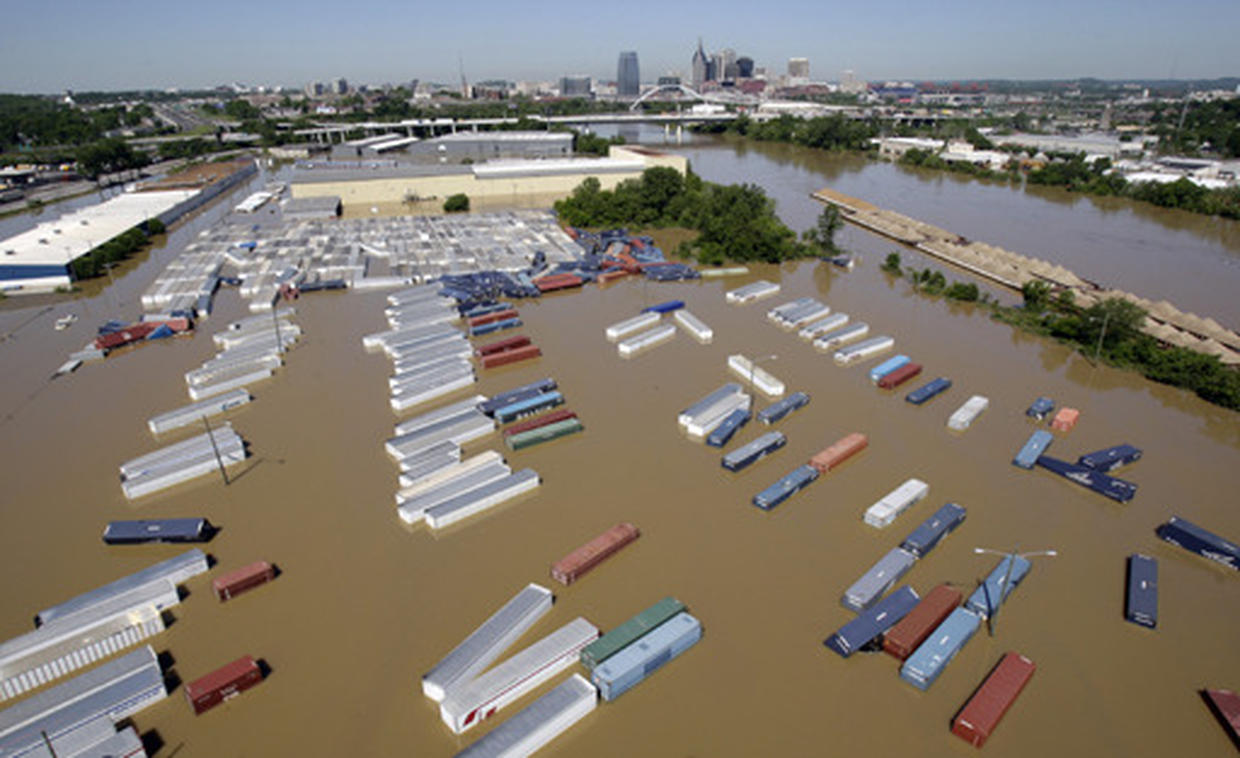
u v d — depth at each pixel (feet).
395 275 390.83
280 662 147.23
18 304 362.12
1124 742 128.88
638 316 326.65
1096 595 163.94
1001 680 137.90
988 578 165.89
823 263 430.20
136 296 370.53
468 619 157.38
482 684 135.74
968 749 127.54
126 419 246.27
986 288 385.50
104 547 183.11
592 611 159.33
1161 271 409.08
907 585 165.27
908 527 186.70
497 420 239.09
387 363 286.66
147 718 135.85
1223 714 131.54
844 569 171.53
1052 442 228.22
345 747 129.39
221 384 261.03
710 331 308.81
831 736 130.31
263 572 167.53
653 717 134.62
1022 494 201.26
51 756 123.24
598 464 216.13
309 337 313.32
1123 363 287.69
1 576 173.47
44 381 275.39
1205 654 148.05
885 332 321.32
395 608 160.97
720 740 129.70
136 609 157.58
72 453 225.56
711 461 217.36
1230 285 384.68
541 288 369.71
